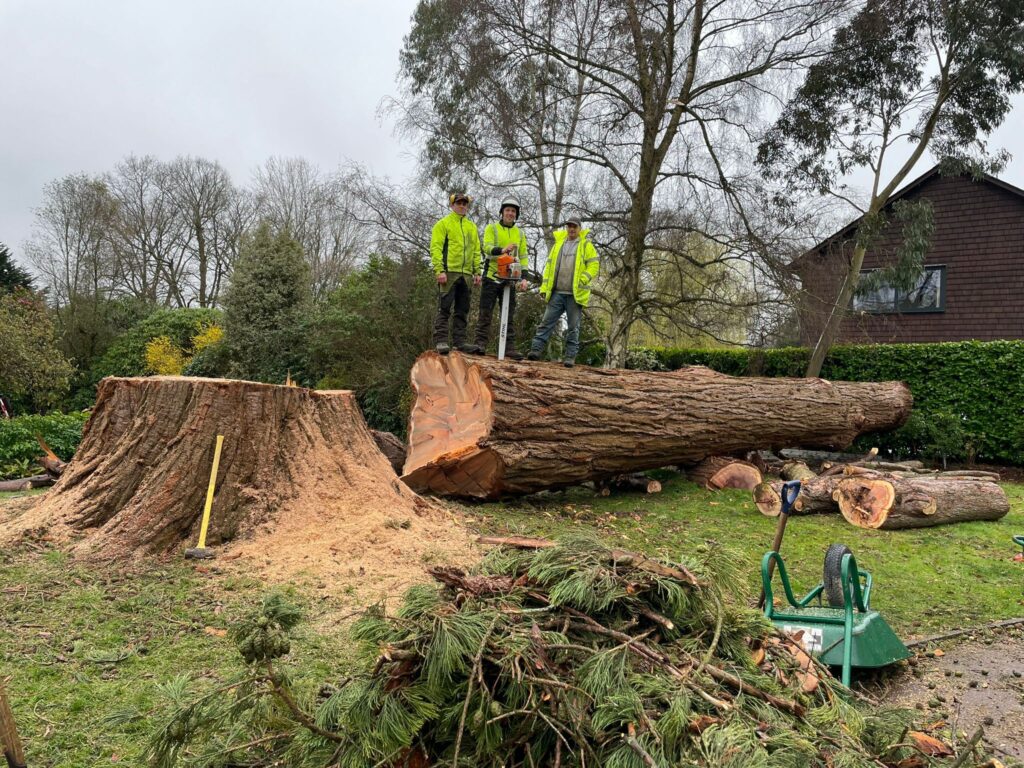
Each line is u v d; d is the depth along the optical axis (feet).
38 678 10.98
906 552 23.39
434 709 7.04
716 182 44.91
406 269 45.70
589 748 6.86
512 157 47.91
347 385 46.88
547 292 29.01
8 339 50.62
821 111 46.32
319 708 7.76
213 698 7.91
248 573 15.48
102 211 86.33
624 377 29.04
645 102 44.57
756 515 27.89
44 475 26.86
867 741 8.16
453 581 8.57
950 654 15.38
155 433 17.26
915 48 45.96
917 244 45.03
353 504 18.62
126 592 14.26
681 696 7.26
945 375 44.98
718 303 44.42
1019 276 51.60
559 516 25.46
